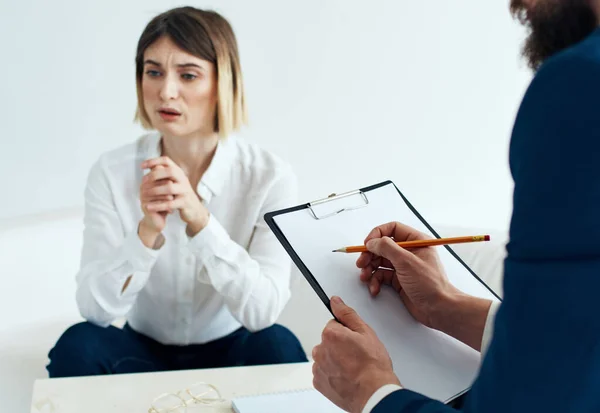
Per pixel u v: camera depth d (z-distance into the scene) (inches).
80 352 52.2
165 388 42.8
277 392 41.4
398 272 34.4
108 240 58.7
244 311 56.3
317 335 71.3
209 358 60.8
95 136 75.9
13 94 72.7
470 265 66.7
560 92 20.1
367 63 80.3
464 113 83.2
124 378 44.0
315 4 77.9
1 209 74.1
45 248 69.1
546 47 23.3
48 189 75.3
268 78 78.6
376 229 36.3
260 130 79.7
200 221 54.2
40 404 40.4
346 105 80.8
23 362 61.7
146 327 61.2
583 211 19.8
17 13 71.2
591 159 19.6
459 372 33.1
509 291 21.5
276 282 57.7
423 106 82.4
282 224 35.3
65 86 73.9
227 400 41.3
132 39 74.7
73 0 72.3
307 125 80.5
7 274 65.9
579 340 20.1
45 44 72.6
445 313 34.2
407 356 32.9
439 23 80.7
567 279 20.3
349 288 34.3
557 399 20.4
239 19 76.7
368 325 32.8
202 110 56.9
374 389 28.1
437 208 85.0
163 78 55.9
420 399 26.5
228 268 55.3
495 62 82.5
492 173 85.3
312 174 81.7
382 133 82.1
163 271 58.7
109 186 59.2
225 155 59.5
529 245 21.0
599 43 20.5
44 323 66.9
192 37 54.8
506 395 21.3
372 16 79.3
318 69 79.4
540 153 20.3
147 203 52.7
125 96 75.8
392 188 40.0
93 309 55.1
